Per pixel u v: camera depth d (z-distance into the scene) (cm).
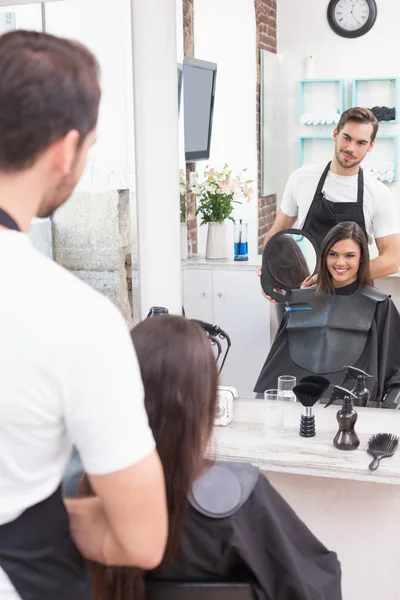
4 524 94
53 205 98
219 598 116
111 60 216
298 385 201
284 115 196
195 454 108
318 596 126
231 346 218
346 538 217
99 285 231
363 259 199
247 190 205
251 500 122
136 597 113
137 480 90
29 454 91
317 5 187
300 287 207
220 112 203
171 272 222
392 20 182
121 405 90
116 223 225
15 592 94
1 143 88
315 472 188
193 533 117
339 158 193
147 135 217
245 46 197
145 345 108
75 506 107
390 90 185
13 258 88
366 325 204
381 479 183
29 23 222
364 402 208
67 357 87
